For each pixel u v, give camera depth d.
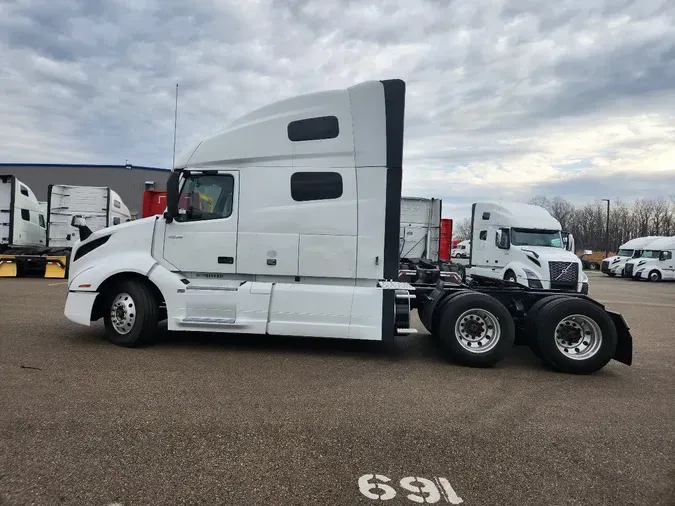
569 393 5.18
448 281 7.88
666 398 5.09
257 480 3.00
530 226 16.23
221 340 7.11
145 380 4.95
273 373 5.46
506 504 2.85
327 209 6.25
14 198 16.44
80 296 6.42
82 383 4.75
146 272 6.32
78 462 3.13
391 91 6.19
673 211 64.62
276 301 6.20
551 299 6.29
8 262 16.42
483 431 3.99
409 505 2.79
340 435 3.76
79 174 36.03
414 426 4.02
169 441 3.51
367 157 6.22
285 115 6.34
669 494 3.03
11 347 6.14
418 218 14.63
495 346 6.11
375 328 6.11
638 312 13.12
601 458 3.54
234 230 6.36
